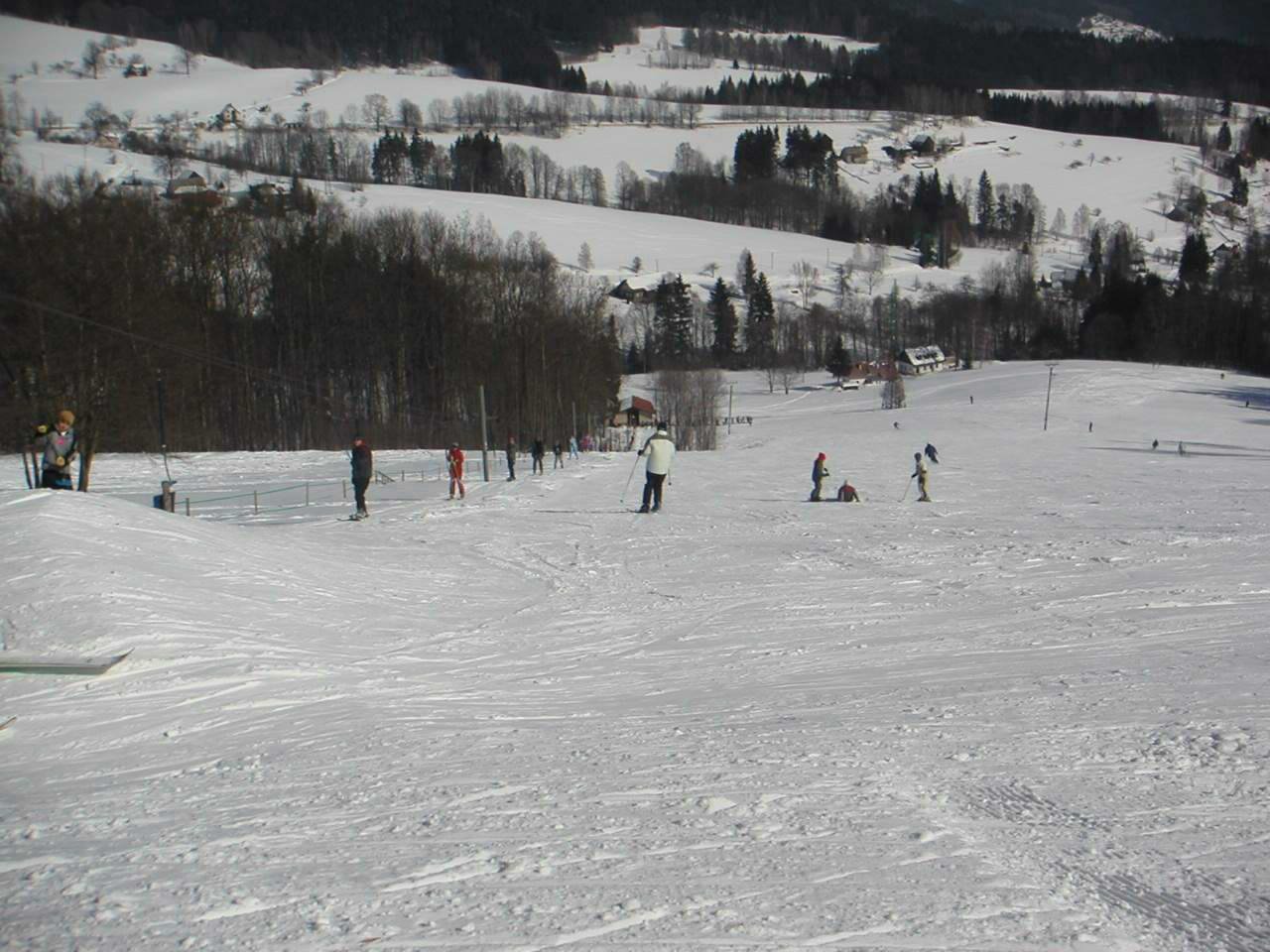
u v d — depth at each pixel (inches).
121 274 1884.8
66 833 202.5
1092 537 750.5
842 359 5078.7
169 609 401.7
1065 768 228.2
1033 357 5403.5
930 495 1314.0
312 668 361.7
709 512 1026.1
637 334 5457.7
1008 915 153.6
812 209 7603.4
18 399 1683.1
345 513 1072.2
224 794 226.1
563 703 324.8
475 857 179.3
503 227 5969.5
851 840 185.6
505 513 1013.2
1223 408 3383.4
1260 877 167.5
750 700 319.6
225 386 2659.9
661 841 185.9
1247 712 271.1
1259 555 634.8
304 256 2869.1
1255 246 6161.4
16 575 407.8
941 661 371.6
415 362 2945.4
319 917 154.7
